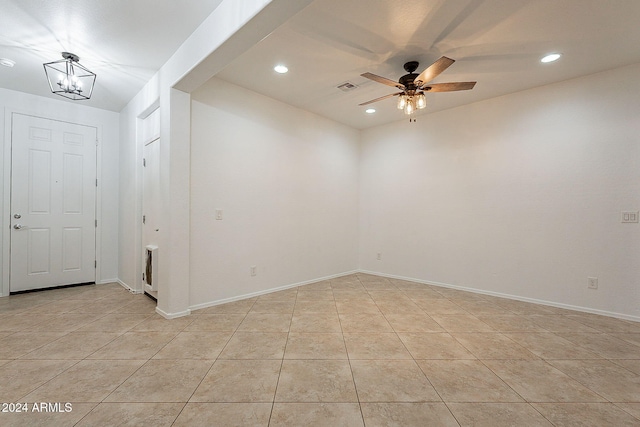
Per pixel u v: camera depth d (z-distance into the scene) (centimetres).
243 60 296
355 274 521
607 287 316
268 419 156
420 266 463
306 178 446
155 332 263
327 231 482
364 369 206
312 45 268
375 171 522
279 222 408
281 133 409
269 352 229
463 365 212
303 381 190
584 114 330
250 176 372
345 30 246
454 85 272
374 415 160
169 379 191
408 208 479
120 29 249
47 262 402
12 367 203
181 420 154
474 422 155
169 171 296
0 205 368
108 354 222
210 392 178
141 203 394
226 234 348
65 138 414
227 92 348
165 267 303
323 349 235
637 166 302
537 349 237
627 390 183
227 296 350
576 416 160
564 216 342
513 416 160
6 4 214
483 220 402
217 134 339
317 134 462
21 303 344
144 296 374
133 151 402
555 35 253
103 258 446
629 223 305
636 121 302
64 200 414
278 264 407
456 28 243
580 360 220
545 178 354
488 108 398
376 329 275
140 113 373
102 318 296
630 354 229
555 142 348
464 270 418
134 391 178
